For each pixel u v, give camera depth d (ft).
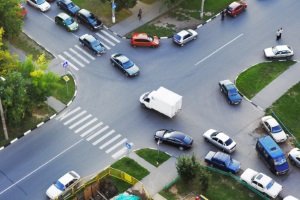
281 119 238.89
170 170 218.38
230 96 244.22
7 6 261.85
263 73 260.21
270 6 298.56
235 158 223.71
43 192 211.20
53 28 285.84
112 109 243.60
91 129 235.20
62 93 250.78
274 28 285.84
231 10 288.92
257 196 209.77
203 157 223.92
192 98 248.73
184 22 289.33
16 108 225.56
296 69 263.08
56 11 296.71
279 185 209.56
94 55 270.05
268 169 219.82
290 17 292.40
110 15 293.64
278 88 252.83
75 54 271.08
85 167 219.82
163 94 236.22
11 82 224.94
